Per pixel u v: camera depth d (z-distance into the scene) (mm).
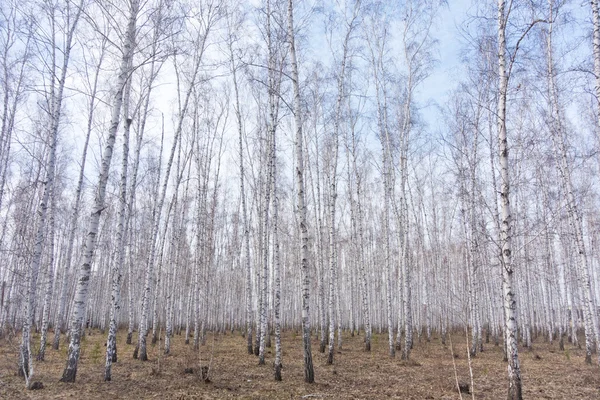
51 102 14047
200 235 21641
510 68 8898
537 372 13742
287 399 8836
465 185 20609
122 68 10352
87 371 11953
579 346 22891
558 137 15852
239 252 32719
